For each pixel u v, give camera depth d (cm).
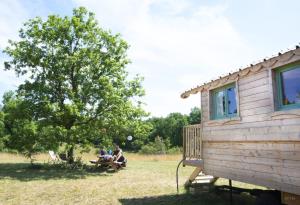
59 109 2211
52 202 1122
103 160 2161
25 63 2338
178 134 7894
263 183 836
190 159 1294
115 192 1323
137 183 1567
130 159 3403
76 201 1143
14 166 2306
